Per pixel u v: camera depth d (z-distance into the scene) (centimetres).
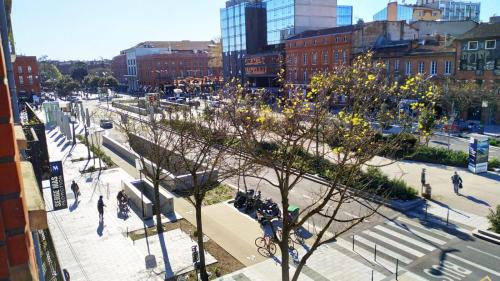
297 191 2577
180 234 2009
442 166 3045
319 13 7788
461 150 3450
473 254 1695
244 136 1514
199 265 1639
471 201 2297
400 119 1906
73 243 1920
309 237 1908
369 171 2339
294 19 7569
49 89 13775
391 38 5997
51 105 6094
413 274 1555
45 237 808
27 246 234
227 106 1928
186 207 2386
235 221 2150
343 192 1162
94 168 3362
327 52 6175
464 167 2992
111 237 1984
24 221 232
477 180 2667
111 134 5194
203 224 2120
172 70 10906
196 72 10931
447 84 4434
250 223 2122
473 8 12012
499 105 4356
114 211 2352
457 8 11719
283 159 1288
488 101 4288
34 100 9144
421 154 3194
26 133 1535
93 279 1592
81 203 2512
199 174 2597
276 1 8062
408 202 2244
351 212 2192
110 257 1772
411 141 2927
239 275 1605
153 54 11019
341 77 1625
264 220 2072
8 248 227
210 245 1877
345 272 1587
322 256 1720
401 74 5228
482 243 1792
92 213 2327
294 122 1423
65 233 2041
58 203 2248
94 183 2980
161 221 2172
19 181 230
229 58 9338
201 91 6812
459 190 2481
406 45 5447
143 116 5856
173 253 1802
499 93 4322
